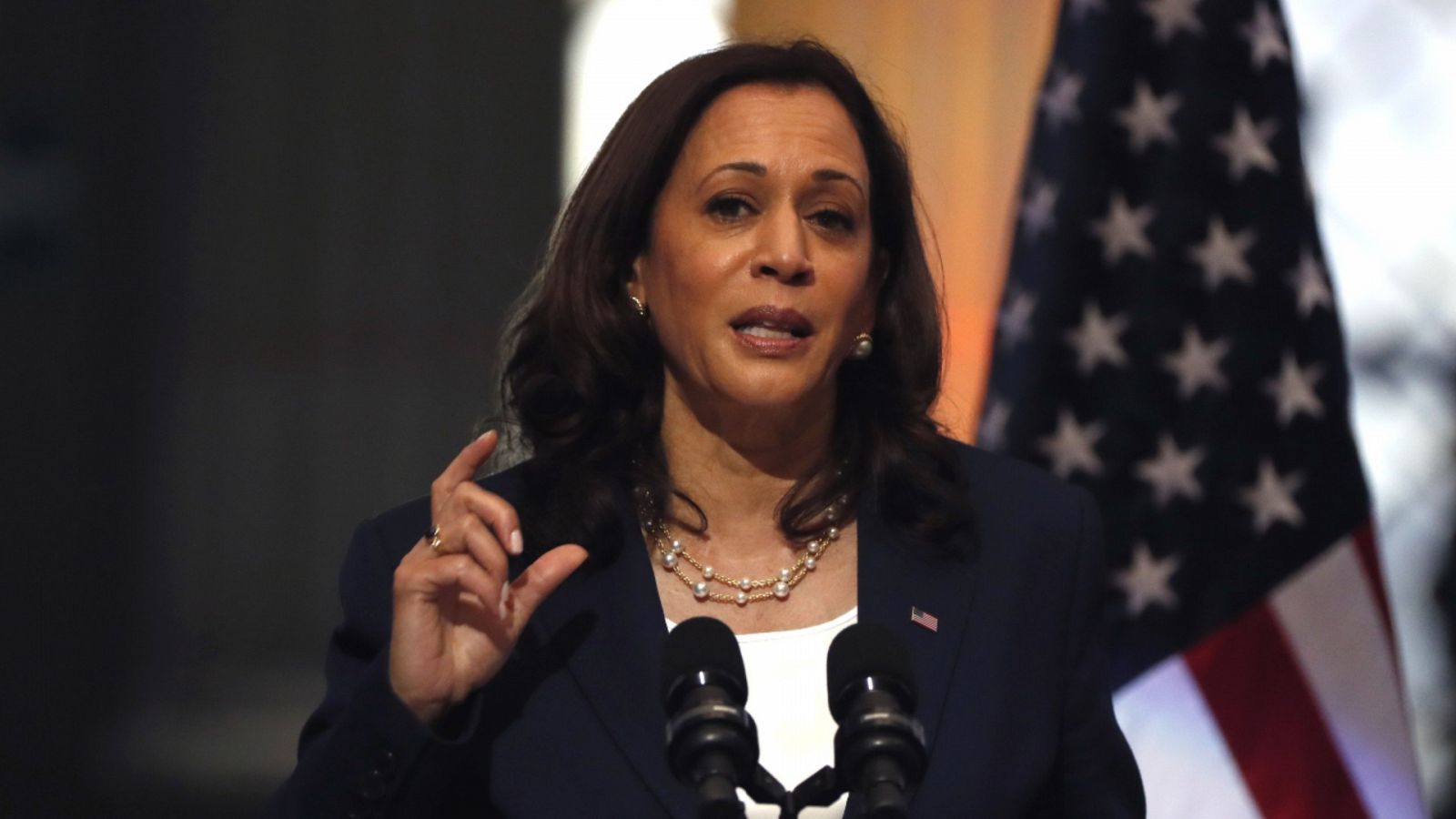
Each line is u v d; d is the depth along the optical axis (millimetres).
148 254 20656
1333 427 12773
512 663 8000
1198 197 13172
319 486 20547
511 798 7645
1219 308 13023
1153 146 13297
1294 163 13141
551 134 20500
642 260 8633
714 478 8531
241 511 20562
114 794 20141
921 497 8461
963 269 17422
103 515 20500
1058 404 13109
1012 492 8688
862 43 17953
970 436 16516
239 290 20656
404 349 20547
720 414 8406
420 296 20531
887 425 8688
